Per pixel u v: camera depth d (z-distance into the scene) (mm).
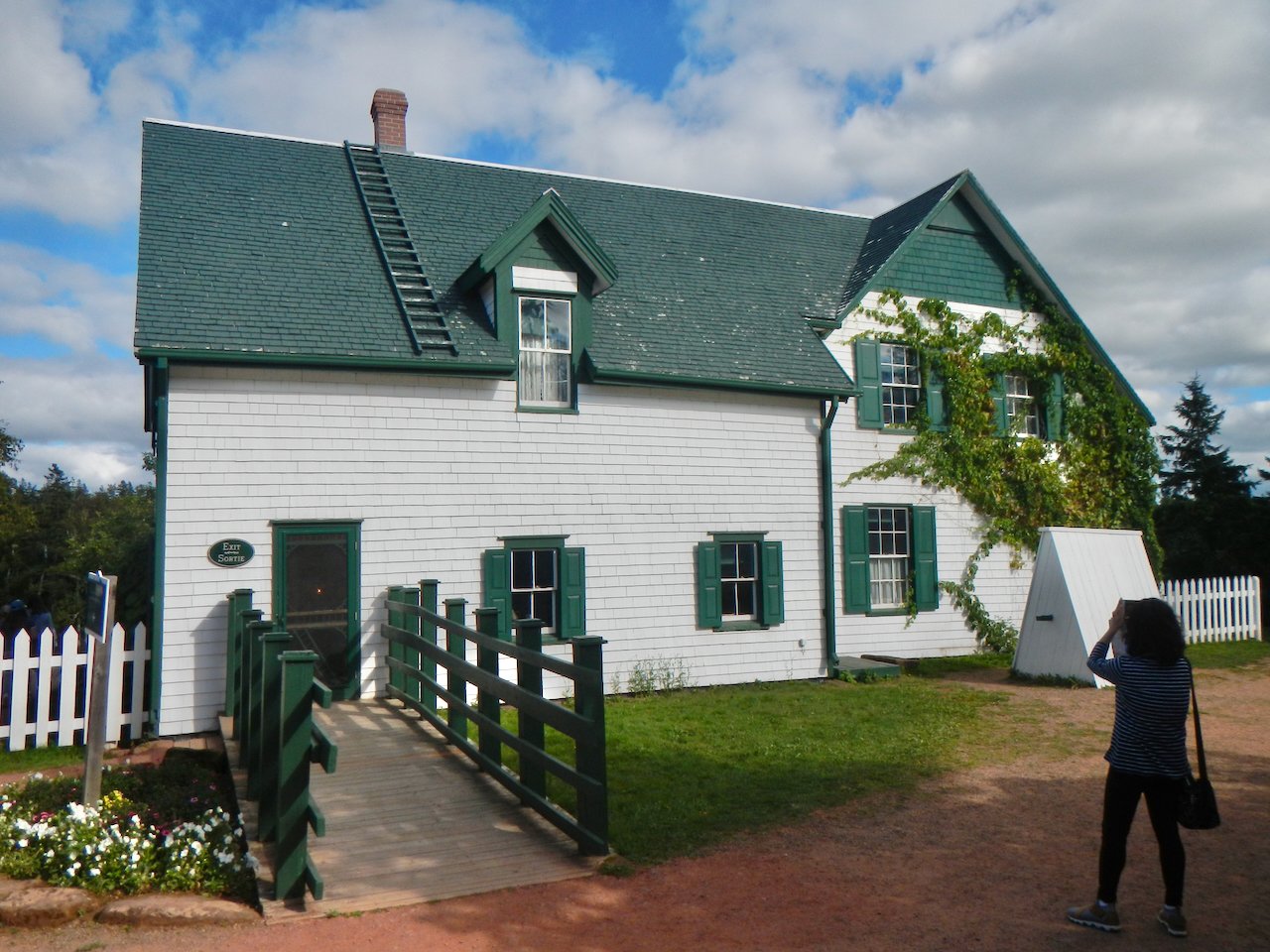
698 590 14703
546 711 7684
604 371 13828
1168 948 5367
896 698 13289
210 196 14133
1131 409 19719
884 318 17656
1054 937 5555
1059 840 7258
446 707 11766
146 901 6230
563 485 13789
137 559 14938
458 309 13836
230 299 12352
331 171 15875
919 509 17375
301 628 12062
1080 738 10609
